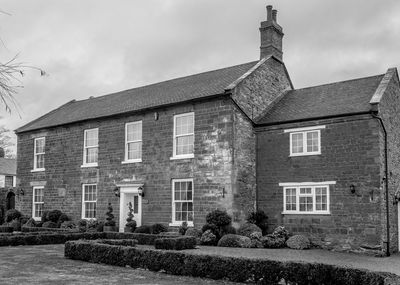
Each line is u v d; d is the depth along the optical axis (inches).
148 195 865.5
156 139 868.0
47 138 1089.4
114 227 884.0
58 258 544.4
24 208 1124.5
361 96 763.4
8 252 605.0
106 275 429.1
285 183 772.6
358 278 354.0
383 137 706.2
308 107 804.6
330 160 724.7
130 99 1010.1
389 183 710.5
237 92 788.6
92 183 971.3
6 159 1931.6
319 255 620.4
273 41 930.7
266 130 810.2
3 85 214.4
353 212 690.8
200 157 797.9
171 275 444.1
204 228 737.6
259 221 781.3
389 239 685.3
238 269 413.1
